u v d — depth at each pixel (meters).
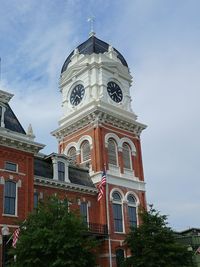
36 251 26.67
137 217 44.50
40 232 26.70
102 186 39.97
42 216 28.36
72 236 27.73
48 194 37.47
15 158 33.97
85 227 29.27
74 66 51.06
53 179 38.16
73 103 50.25
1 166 32.72
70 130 48.53
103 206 41.62
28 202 33.53
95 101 46.94
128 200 44.78
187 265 34.66
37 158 39.38
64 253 26.81
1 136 32.88
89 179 43.41
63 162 40.47
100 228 40.31
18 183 33.44
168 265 33.22
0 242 30.69
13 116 36.62
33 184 34.69
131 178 46.31
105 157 44.34
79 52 52.62
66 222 27.81
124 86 51.44
